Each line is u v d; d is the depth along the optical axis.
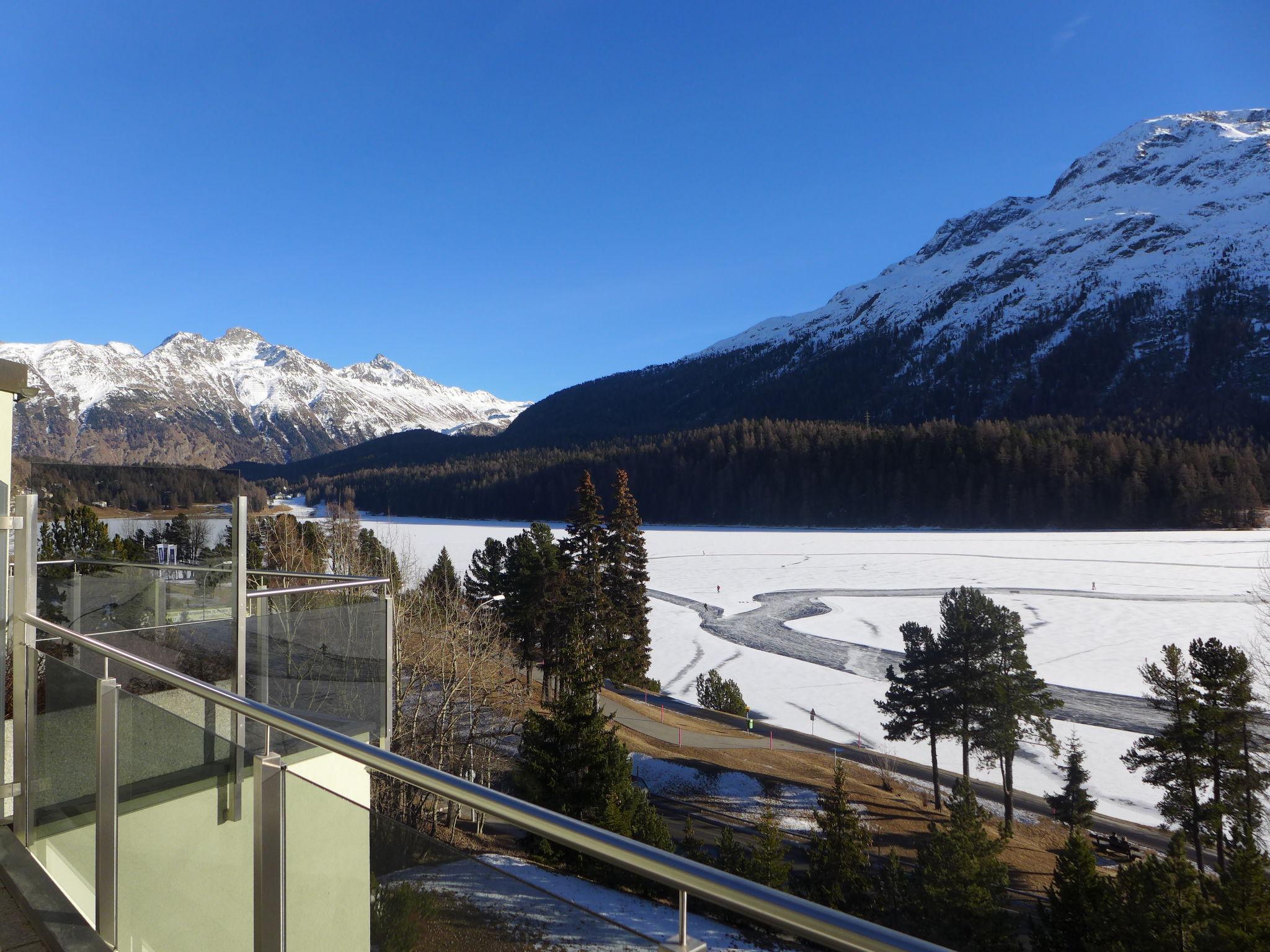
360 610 3.77
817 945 0.78
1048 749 21.52
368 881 1.29
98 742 2.09
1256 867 9.06
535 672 28.59
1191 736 15.37
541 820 1.05
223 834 1.66
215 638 3.16
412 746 13.67
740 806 18.11
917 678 21.62
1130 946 9.76
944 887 12.44
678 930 0.93
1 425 2.70
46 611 3.82
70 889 2.35
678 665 31.28
